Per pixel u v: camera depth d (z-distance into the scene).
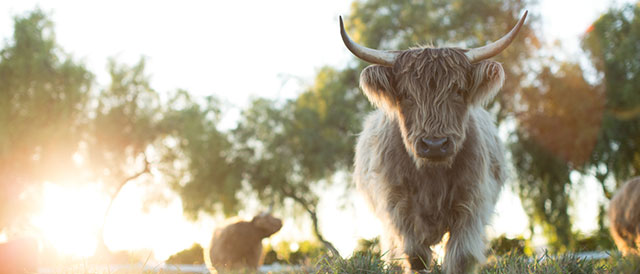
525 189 20.16
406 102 5.05
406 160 5.38
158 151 29.36
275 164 24.45
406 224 5.39
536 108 19.95
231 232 9.04
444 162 5.03
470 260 5.16
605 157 18.88
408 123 5.02
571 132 19.25
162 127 28.72
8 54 25.59
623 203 6.30
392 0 22.27
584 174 19.77
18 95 25.27
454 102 4.96
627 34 19.09
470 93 5.05
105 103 28.88
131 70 29.16
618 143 18.83
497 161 6.39
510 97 20.42
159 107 29.34
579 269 4.62
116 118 28.16
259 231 9.20
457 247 5.20
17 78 25.05
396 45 21.47
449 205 5.27
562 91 19.00
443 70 4.93
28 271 5.18
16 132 24.59
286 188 26.20
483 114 6.66
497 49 5.01
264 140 25.27
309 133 23.62
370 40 21.97
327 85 24.02
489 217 5.60
